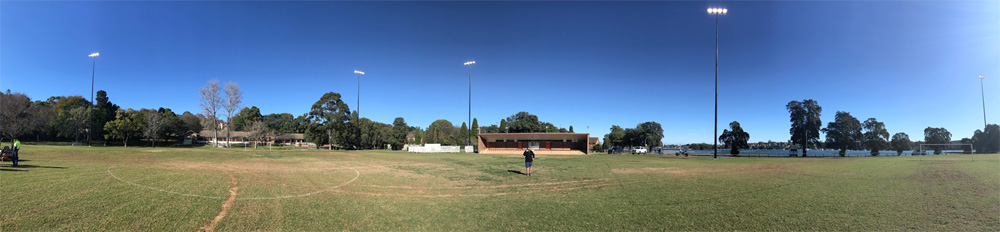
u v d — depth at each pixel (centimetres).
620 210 821
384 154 3844
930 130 6638
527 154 1625
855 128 5638
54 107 6888
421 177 1498
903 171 1606
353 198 951
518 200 959
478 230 652
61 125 6181
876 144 5494
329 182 1270
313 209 800
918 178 1311
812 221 696
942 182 1179
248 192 1001
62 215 670
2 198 797
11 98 5194
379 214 766
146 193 928
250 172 1561
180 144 7638
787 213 768
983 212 733
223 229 625
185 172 1488
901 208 791
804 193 1026
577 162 2600
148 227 619
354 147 6688
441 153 4644
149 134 6512
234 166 1858
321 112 6419
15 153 1475
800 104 5944
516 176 1567
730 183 1288
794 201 905
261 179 1312
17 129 4994
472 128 7275
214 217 707
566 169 1953
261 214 741
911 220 685
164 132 7394
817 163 2358
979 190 997
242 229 627
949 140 6431
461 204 898
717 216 753
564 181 1384
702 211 802
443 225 685
